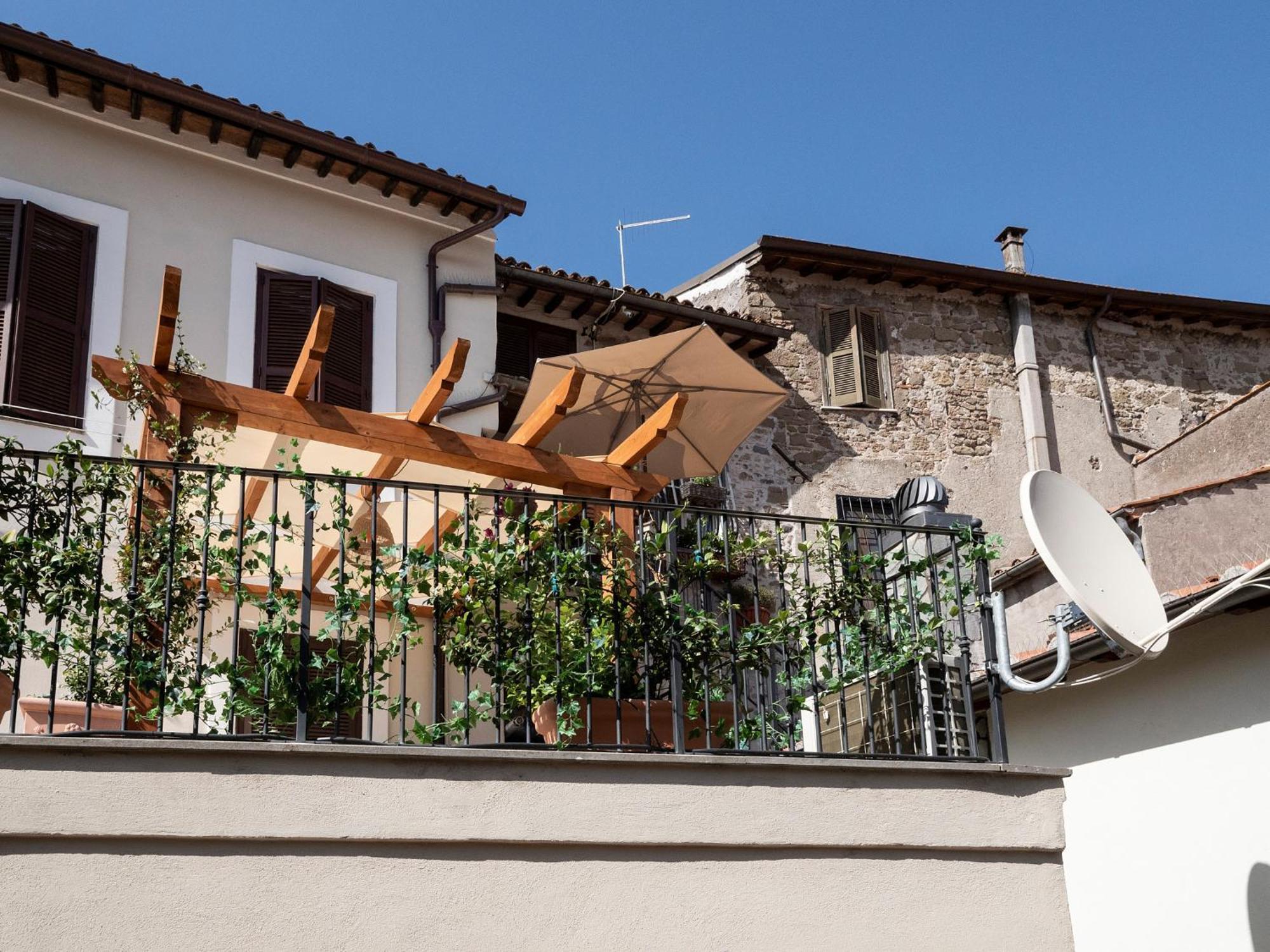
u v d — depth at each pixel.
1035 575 10.47
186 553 5.74
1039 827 5.76
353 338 10.18
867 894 5.42
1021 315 16.00
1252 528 9.21
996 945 5.54
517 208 10.91
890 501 14.46
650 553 6.09
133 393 6.52
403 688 5.36
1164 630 6.27
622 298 12.84
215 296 9.62
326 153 10.15
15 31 8.84
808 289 15.19
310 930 4.67
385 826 4.82
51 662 4.94
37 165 9.16
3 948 4.36
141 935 4.49
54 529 5.24
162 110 9.64
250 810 4.70
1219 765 8.12
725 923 5.18
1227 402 16.86
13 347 8.60
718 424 9.79
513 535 5.87
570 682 5.64
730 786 5.34
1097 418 16.05
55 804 4.52
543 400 9.48
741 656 6.02
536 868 5.00
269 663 5.14
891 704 8.05
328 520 8.10
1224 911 7.98
